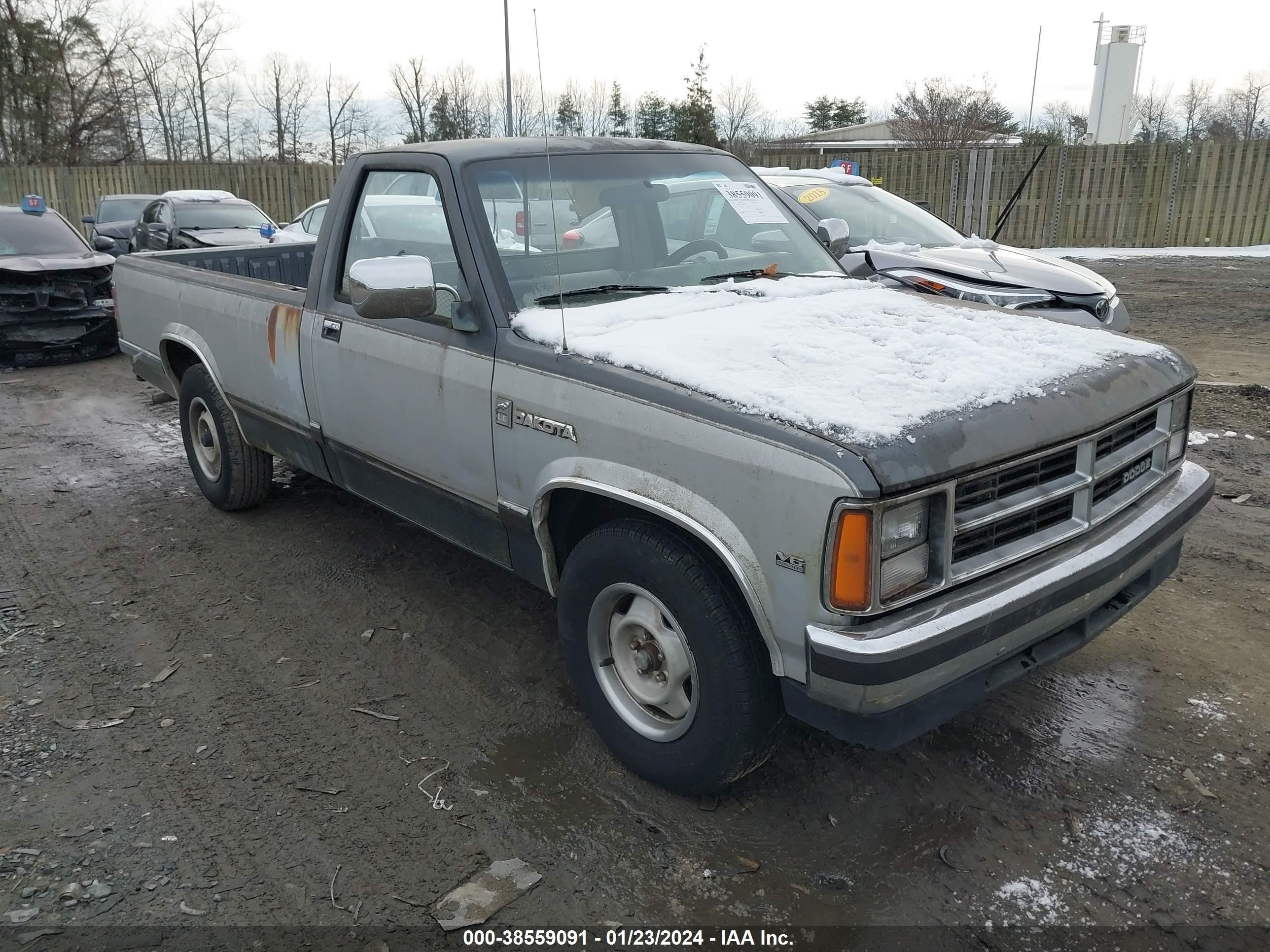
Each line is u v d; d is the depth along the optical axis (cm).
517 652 389
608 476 277
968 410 249
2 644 396
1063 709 340
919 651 225
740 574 244
